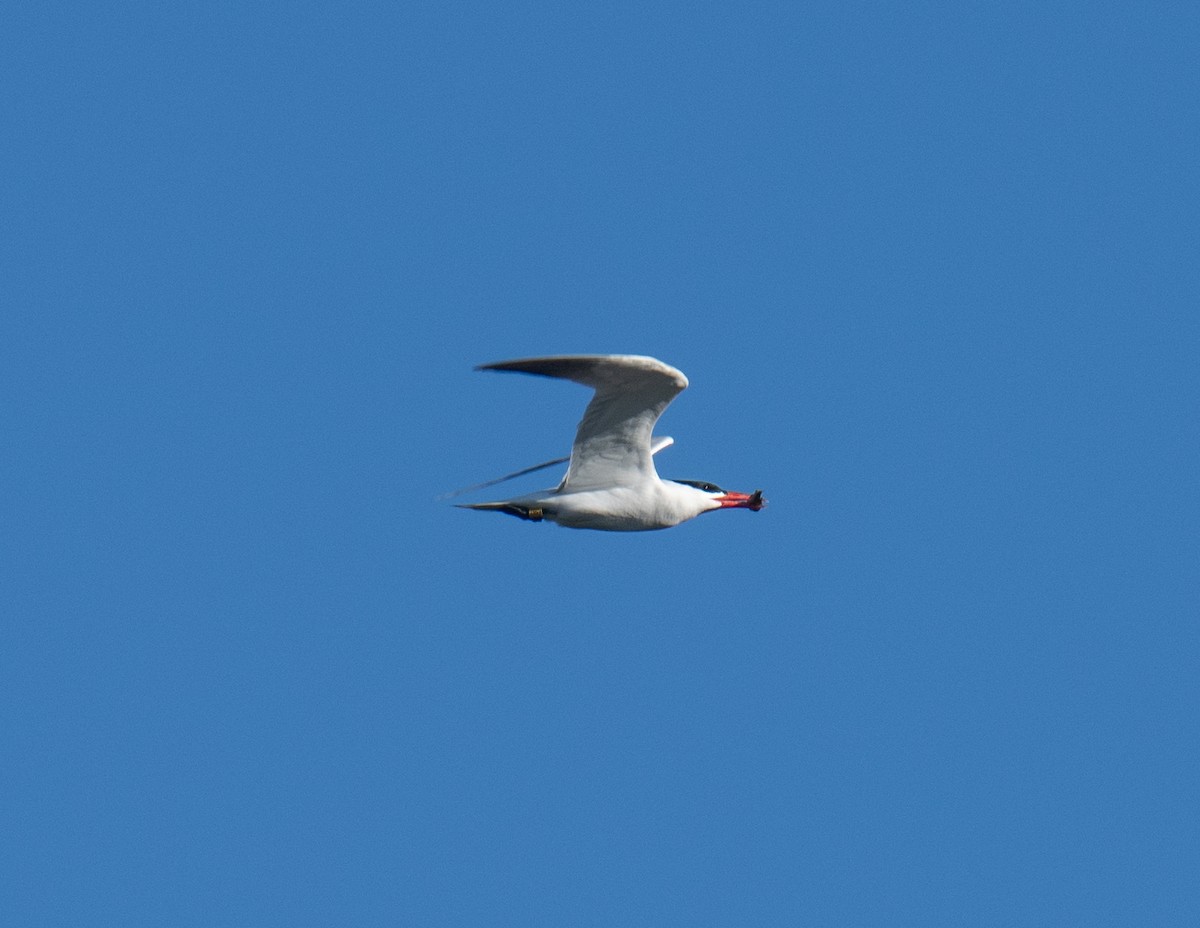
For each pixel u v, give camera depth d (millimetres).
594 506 22516
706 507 23578
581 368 20359
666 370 20594
